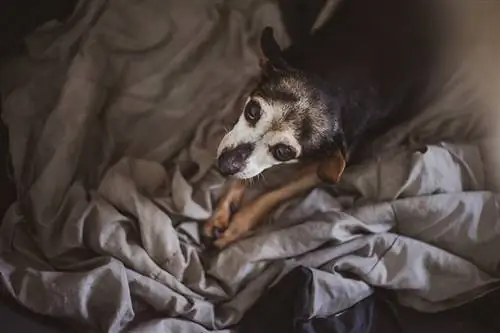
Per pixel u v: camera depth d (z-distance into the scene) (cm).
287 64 145
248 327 140
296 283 139
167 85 157
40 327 132
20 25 162
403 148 159
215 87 158
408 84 155
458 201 149
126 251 139
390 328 143
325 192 154
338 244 145
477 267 149
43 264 141
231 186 152
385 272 144
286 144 141
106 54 159
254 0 165
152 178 150
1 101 157
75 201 145
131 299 138
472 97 160
